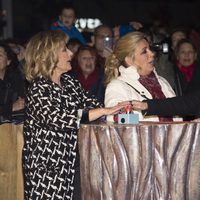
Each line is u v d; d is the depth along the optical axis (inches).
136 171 167.5
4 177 208.4
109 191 168.9
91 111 181.5
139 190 167.9
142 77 207.2
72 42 308.2
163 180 168.1
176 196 169.0
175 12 733.3
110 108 181.9
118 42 207.9
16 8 639.1
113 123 175.3
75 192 187.0
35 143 183.8
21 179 207.9
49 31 189.0
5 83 261.9
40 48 186.2
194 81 283.1
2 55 263.7
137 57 205.0
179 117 213.6
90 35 399.2
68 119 180.7
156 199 168.6
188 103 192.9
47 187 183.8
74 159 185.9
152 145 167.8
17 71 269.7
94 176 170.2
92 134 169.6
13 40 331.6
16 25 638.5
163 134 167.8
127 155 167.5
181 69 289.6
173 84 281.7
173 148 168.4
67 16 352.5
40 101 182.5
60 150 183.2
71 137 185.0
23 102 229.1
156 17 454.0
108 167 168.4
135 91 203.2
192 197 170.6
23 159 188.1
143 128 166.9
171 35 326.3
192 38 355.9
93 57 283.0
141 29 298.0
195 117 212.7
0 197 209.8
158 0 714.2
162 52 267.6
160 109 191.3
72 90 191.3
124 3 689.6
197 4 740.7
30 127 184.9
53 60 185.9
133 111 190.4
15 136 206.4
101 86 271.9
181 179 169.0
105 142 168.2
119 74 209.2
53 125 181.5
